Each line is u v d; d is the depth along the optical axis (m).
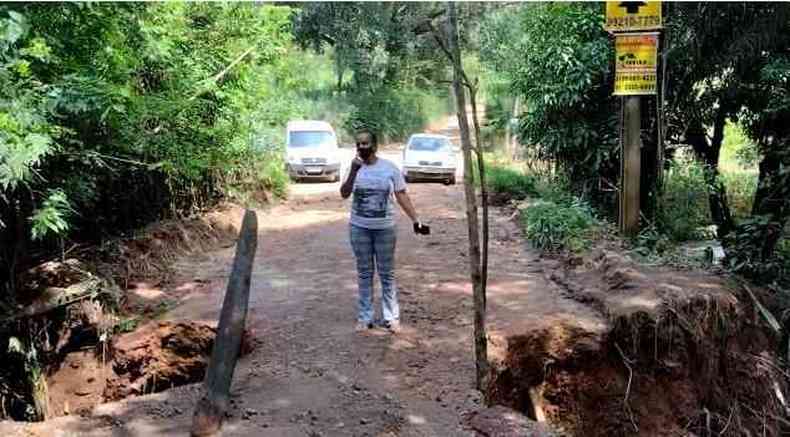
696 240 11.86
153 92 10.11
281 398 5.67
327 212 15.20
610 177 13.37
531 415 6.70
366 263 7.05
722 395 7.74
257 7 13.41
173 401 5.86
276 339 7.00
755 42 11.15
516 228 12.81
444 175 20.91
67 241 8.62
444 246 11.47
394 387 5.83
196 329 7.25
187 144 10.77
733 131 16.30
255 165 15.74
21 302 7.14
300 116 23.78
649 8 9.66
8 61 6.23
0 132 5.70
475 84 5.45
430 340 6.88
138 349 7.12
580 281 8.81
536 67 13.27
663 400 7.32
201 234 11.34
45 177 7.29
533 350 6.96
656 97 11.47
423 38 40.75
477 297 5.61
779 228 9.32
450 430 5.13
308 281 9.28
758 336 8.43
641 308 7.40
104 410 5.76
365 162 6.86
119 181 9.95
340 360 6.41
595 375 7.16
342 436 5.03
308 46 39.78
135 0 8.15
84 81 6.93
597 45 12.21
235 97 12.55
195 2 11.64
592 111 13.20
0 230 7.12
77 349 7.15
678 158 13.67
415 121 43.34
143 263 9.36
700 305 7.78
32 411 6.77
